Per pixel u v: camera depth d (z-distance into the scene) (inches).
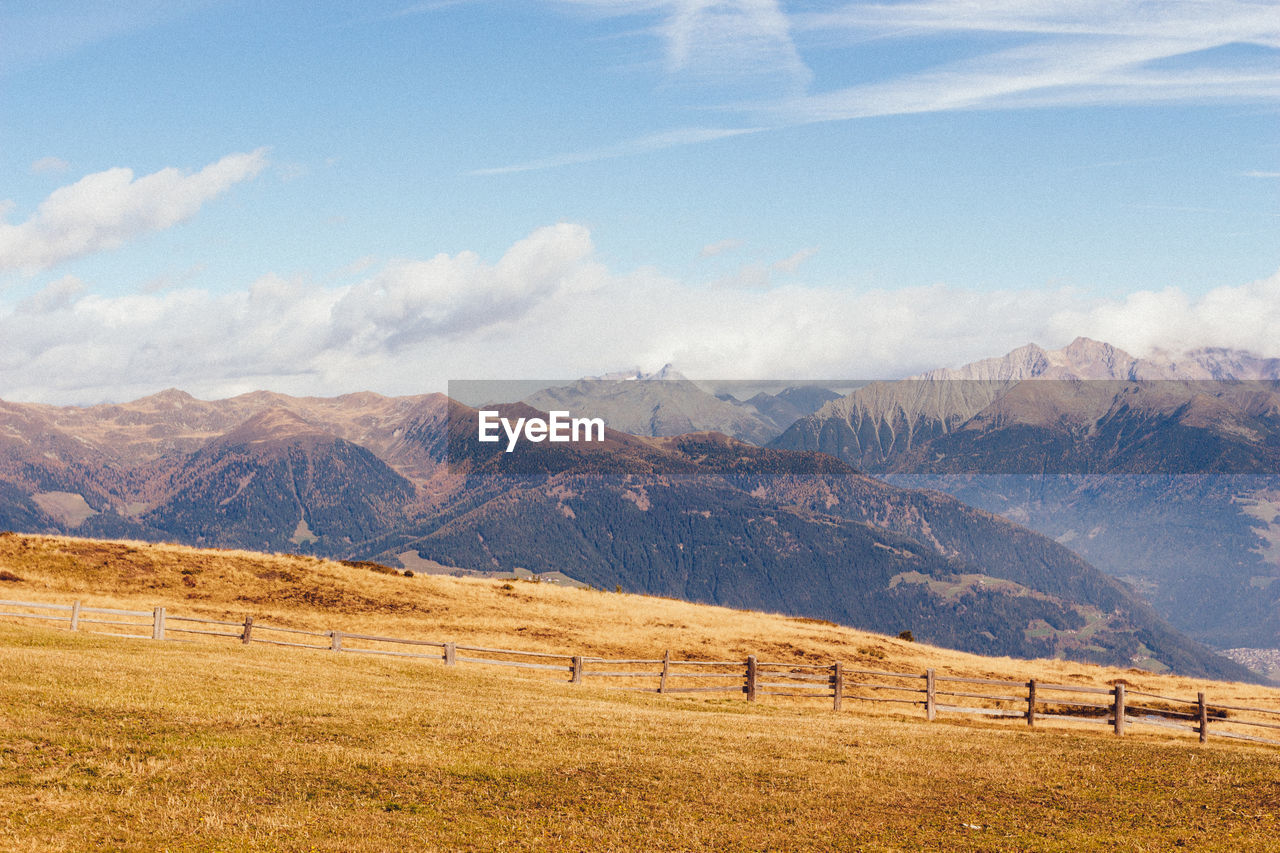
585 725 1020.5
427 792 732.7
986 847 703.7
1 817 601.9
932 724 1333.7
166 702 927.0
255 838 609.3
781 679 1761.8
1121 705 1363.2
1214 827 774.5
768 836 698.2
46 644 1244.5
